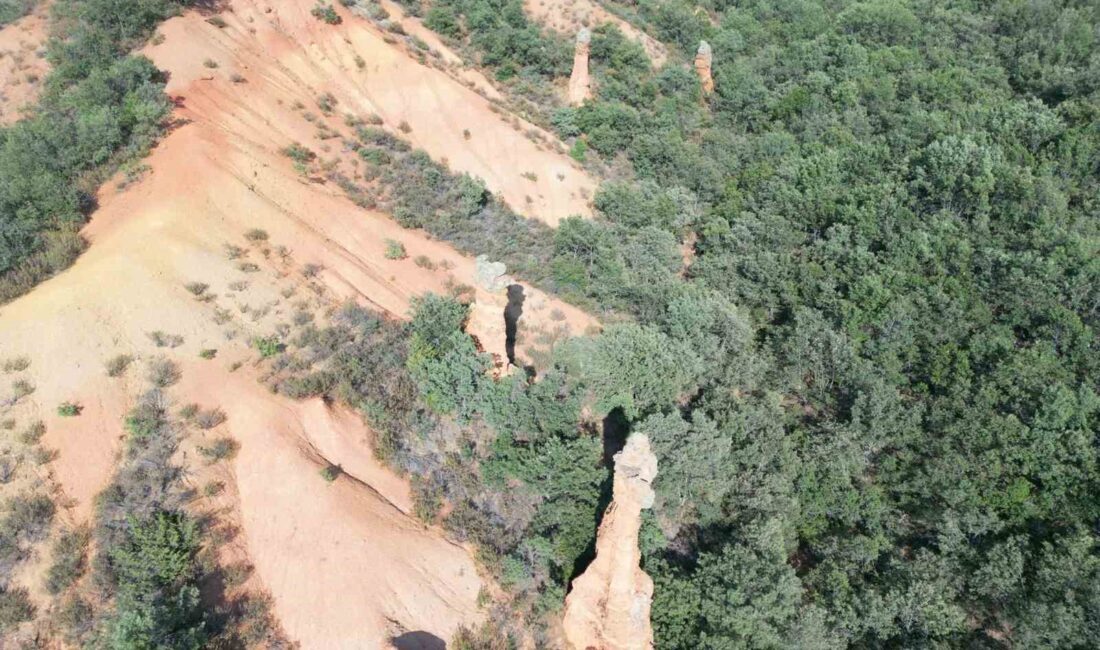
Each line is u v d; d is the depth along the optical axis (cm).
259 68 8075
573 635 4447
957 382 6022
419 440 5250
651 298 6850
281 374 5244
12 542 4047
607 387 5838
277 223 6344
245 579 4312
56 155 6334
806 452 5725
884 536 5400
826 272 7219
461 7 10456
